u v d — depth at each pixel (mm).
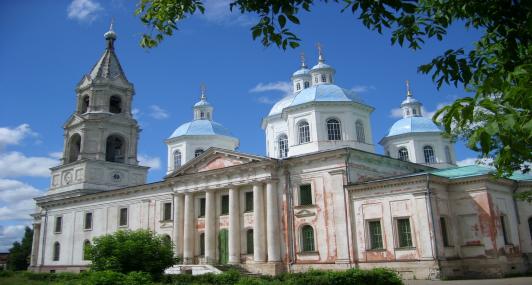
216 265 38844
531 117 5219
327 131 40688
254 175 38812
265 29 8148
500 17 6773
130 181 57000
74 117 56844
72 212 55844
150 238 28734
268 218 37031
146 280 21578
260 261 36688
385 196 32594
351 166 35281
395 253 31281
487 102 5445
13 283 31844
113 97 58438
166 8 10234
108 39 61375
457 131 24047
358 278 20125
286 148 46969
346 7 7422
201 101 59688
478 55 8320
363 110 42469
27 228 79500
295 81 53875
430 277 29219
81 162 54281
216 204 41812
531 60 6953
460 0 7598
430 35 8930
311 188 36312
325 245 34531
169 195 46844
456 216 32531
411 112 53000
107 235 28641
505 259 30875
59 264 55031
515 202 35062
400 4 6699
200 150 54438
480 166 35344
